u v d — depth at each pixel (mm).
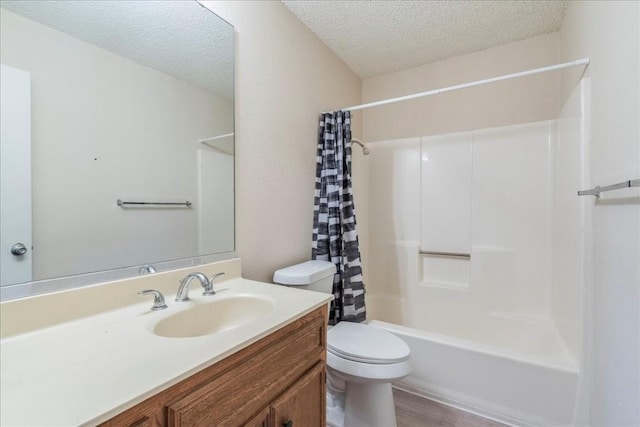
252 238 1499
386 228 2580
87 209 930
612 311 1052
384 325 1864
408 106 2527
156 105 1121
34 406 479
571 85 1678
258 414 758
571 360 1423
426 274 2439
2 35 775
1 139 772
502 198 2160
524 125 2094
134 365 602
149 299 1021
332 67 2221
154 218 1108
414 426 1465
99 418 462
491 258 2164
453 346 1606
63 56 886
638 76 889
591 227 1279
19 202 797
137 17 1071
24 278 800
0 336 720
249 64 1489
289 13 1762
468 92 2299
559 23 1920
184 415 588
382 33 2004
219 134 1348
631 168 929
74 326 807
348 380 1354
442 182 2359
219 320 1048
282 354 847
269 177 1604
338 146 1923
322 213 1910
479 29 1977
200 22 1271
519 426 1447
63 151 880
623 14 1000
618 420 987
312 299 1030
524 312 2074
